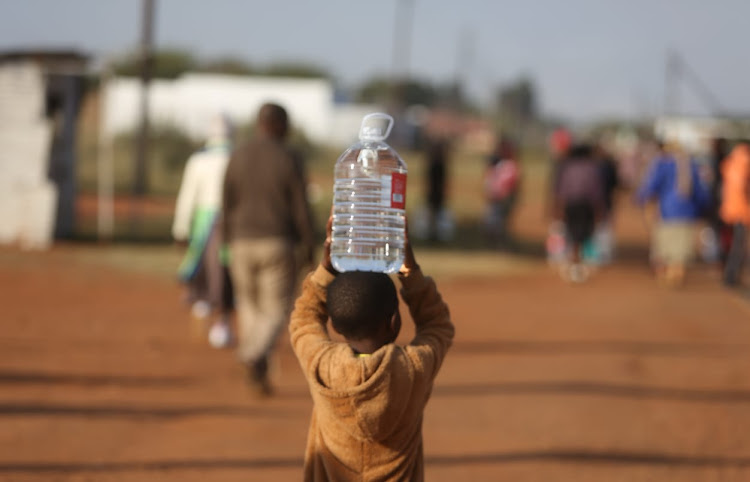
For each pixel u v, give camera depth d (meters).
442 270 16.00
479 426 6.65
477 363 8.77
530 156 77.25
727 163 14.62
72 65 16.59
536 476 5.55
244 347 7.36
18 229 16.39
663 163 14.93
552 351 9.37
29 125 16.31
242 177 7.18
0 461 5.57
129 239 17.59
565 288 14.45
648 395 7.63
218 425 6.58
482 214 27.62
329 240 3.15
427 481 5.41
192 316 10.79
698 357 9.21
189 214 8.48
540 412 7.04
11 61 16.36
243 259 7.23
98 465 5.58
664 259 15.05
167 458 5.77
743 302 13.15
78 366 8.19
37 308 10.86
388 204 3.15
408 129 61.12
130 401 7.14
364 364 2.82
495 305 12.38
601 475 5.61
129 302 11.58
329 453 2.96
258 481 5.37
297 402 7.33
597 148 18.08
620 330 10.66
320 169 43.38
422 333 3.12
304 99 56.66
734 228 14.76
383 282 2.92
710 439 6.42
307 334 3.06
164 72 69.81
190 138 41.62
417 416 2.96
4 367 8.00
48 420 6.52
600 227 18.39
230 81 55.03
